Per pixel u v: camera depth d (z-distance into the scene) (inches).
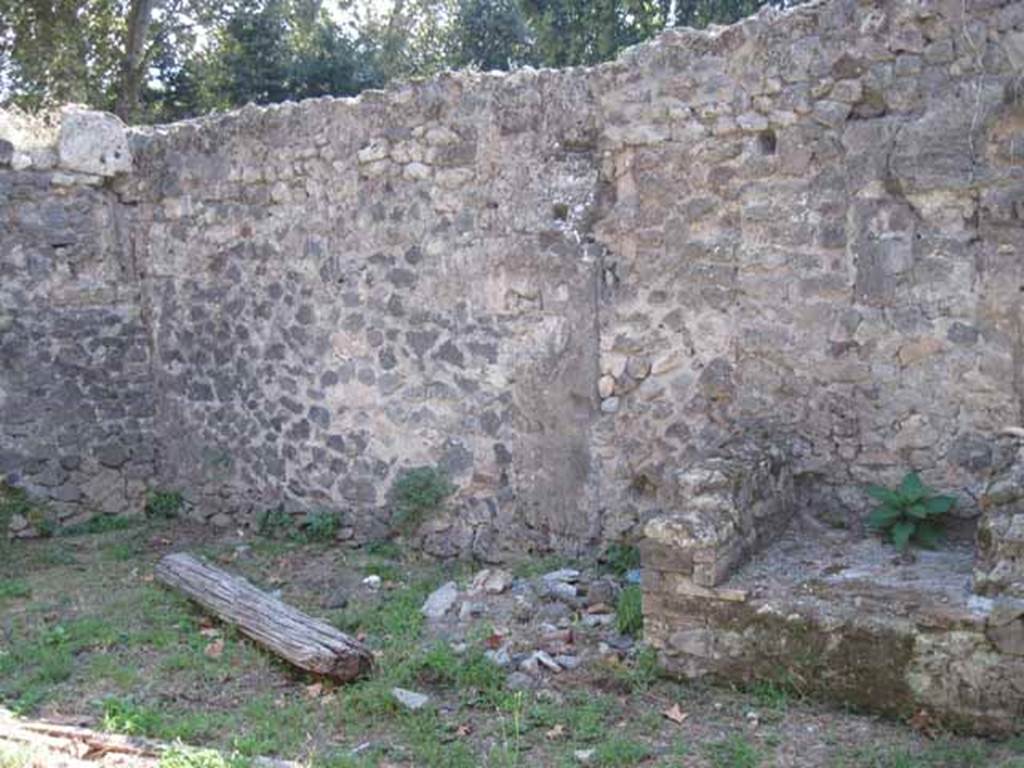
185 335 323.0
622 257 241.9
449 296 267.4
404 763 163.8
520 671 195.0
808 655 173.8
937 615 163.0
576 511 251.0
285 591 252.7
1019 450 173.2
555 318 251.0
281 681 199.3
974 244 200.1
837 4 210.4
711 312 230.8
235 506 315.9
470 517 268.4
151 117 701.9
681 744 162.9
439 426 271.7
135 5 621.9
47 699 191.9
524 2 640.4
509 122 254.1
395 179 273.0
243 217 303.7
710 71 226.8
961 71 198.2
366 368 283.4
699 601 183.3
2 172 309.3
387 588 251.0
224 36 703.1
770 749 160.4
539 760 162.1
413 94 267.9
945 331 204.1
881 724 166.7
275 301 300.0
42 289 316.8
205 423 320.8
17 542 309.0
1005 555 162.7
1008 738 158.2
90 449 325.1
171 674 203.5
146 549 295.7
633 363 241.4
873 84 207.5
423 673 195.5
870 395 212.8
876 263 209.9
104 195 326.0
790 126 217.6
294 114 288.8
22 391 314.8
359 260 281.9
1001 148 195.0
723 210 227.8
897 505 199.0
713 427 232.4
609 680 187.8
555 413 252.5
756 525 199.2
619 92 239.3
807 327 219.0
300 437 298.2
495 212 258.1
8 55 624.7
